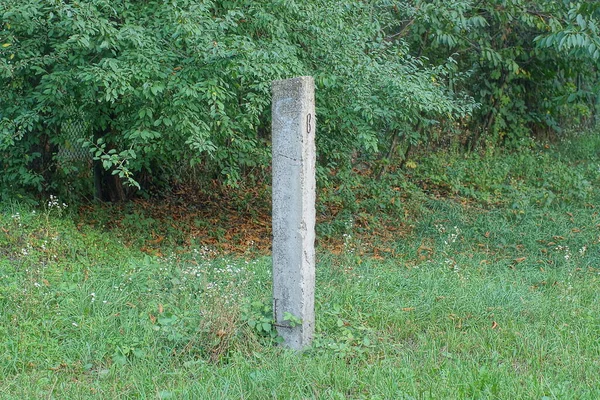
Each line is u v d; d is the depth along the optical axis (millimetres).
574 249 8266
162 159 8344
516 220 9516
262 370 4516
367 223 9297
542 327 5547
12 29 6840
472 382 4340
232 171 8352
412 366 4699
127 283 5980
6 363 4562
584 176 11891
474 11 10961
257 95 7016
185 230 8594
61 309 5324
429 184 11391
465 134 13180
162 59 6402
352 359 4844
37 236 6781
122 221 8242
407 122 10578
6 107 7266
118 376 4492
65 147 8172
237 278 6328
